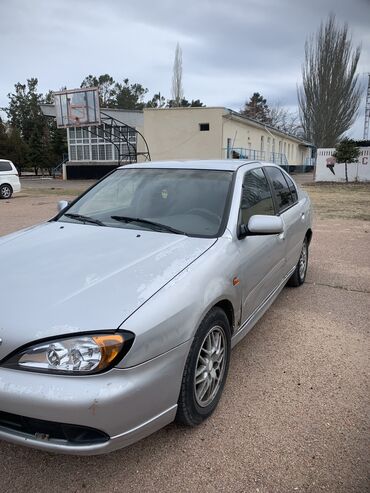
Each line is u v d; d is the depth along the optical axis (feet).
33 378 7.05
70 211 13.20
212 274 9.16
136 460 8.27
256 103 261.85
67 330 7.14
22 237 11.32
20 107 237.86
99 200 13.24
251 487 7.65
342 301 17.02
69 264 9.12
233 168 13.02
